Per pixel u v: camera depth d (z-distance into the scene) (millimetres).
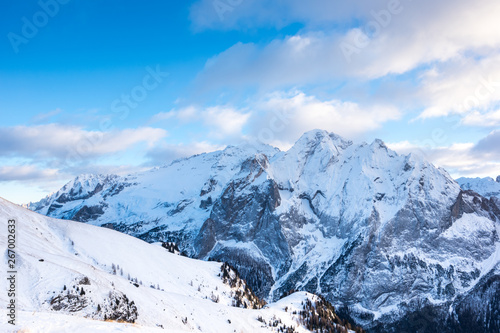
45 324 66562
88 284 143000
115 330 70250
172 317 170000
